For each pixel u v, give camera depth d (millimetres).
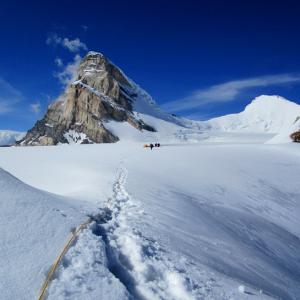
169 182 28938
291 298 12680
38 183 28812
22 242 8523
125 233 11383
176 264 9953
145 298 8062
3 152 56344
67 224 10125
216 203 26391
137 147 60812
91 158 43531
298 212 31234
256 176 38781
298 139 68250
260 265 14594
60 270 7875
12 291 6879
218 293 8969
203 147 58688
